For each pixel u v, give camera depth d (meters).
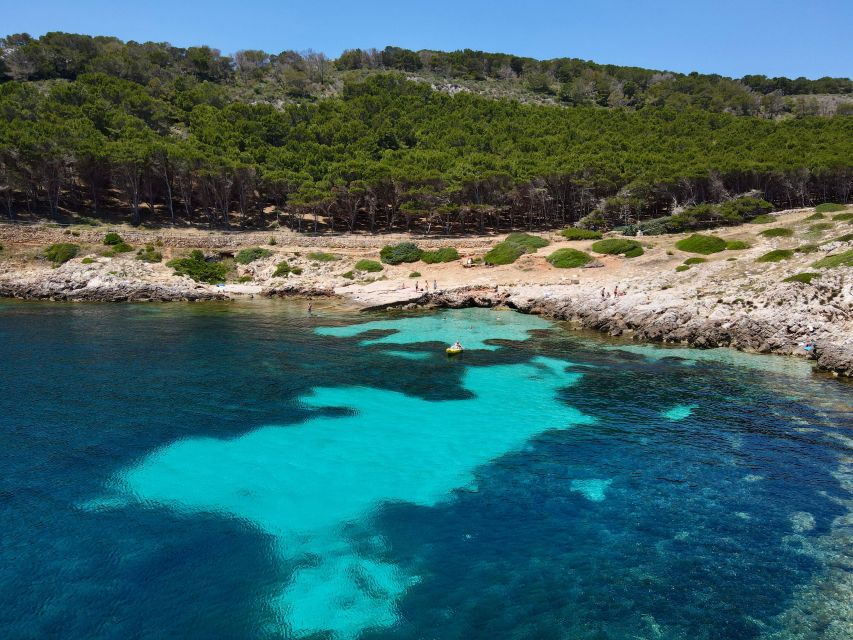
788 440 29.94
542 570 19.38
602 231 99.00
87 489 24.19
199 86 158.75
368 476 25.88
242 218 105.19
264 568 19.30
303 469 26.39
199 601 17.67
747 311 51.47
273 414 33.19
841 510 23.02
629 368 43.22
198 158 98.69
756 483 25.36
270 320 61.16
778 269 60.69
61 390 36.62
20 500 23.17
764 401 35.75
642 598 18.00
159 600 17.69
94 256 82.75
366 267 84.62
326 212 109.19
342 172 106.50
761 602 17.77
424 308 68.94
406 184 103.12
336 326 58.44
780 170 104.06
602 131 140.62
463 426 31.98
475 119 147.62
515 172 106.75
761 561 19.80
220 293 74.94
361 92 165.38
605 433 31.09
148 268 81.19
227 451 28.06
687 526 22.00
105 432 30.03
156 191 108.94
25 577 18.53
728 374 41.31
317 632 16.52
